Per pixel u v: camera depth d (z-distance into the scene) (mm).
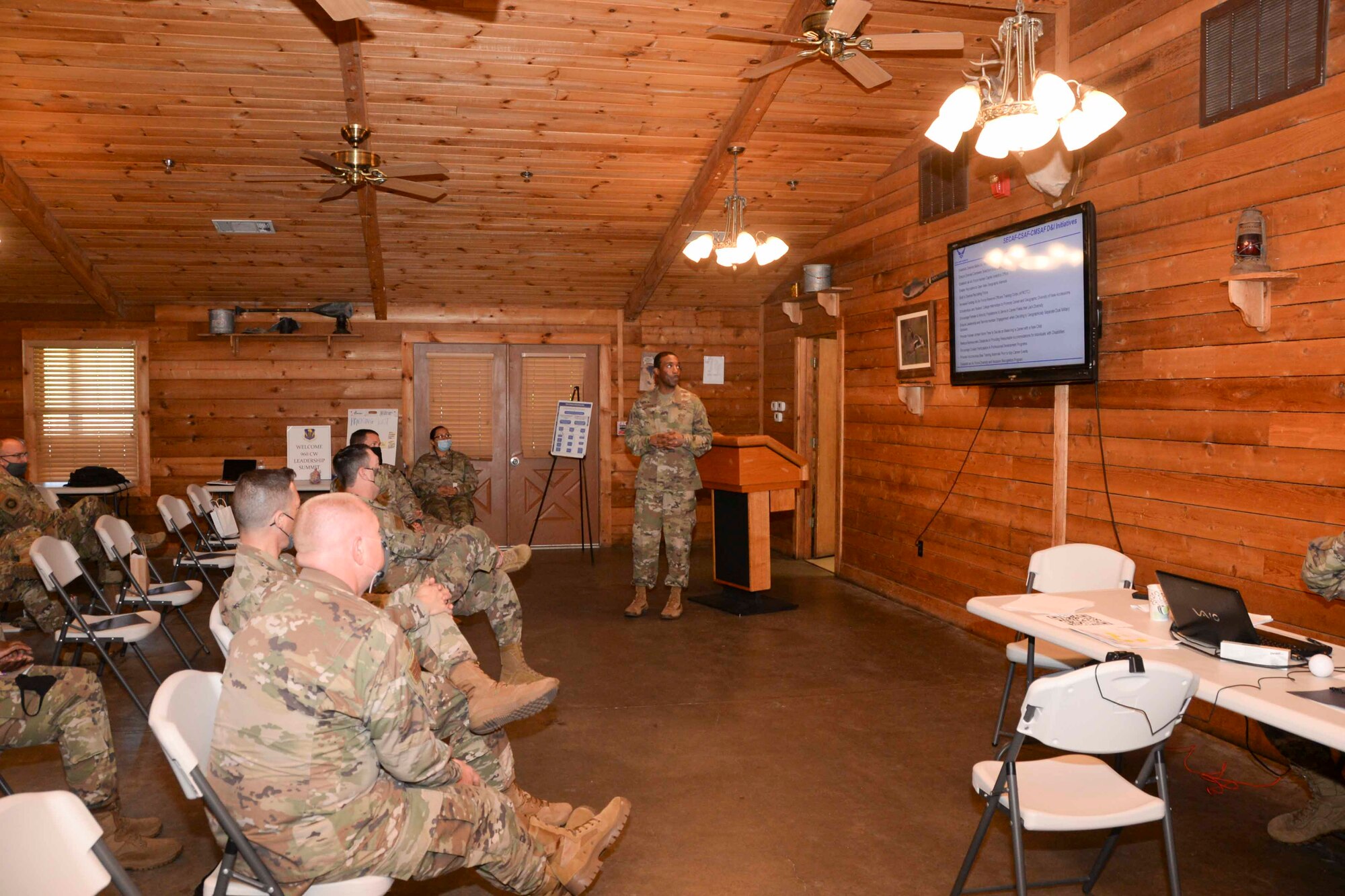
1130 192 4219
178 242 7031
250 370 8344
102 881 1513
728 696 4426
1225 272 3707
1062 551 3754
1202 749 3752
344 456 3869
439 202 6602
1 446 5328
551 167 6188
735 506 6332
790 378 8406
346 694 1856
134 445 8227
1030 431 4953
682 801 3289
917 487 6121
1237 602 2432
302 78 5082
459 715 2490
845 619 5934
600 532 9023
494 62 5027
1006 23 3336
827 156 6223
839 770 3553
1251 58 3564
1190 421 3887
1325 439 3283
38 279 7531
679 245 7184
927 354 5836
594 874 2508
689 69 5156
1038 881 2732
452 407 8719
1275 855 2904
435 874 2043
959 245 5223
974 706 4277
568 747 3795
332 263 7559
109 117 5371
